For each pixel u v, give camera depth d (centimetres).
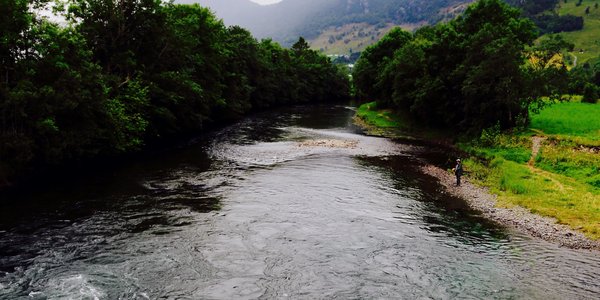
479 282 1677
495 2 5488
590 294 1606
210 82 6066
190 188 2812
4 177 2661
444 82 5559
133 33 4447
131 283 1543
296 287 1574
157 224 2128
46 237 1909
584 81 7506
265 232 2089
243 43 8938
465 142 5000
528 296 1577
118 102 3416
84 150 3117
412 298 1533
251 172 3341
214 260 1759
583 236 2178
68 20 4009
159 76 4531
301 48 14912
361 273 1712
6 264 1638
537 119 5125
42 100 2642
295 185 2994
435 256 1912
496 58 4559
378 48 9262
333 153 4269
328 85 14175
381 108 8700
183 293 1495
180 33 4928
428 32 8375
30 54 2764
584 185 3073
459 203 2736
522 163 3766
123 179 2994
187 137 5150
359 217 2386
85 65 3123
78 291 1470
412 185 3138
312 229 2162
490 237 2162
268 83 9800
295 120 7425
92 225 2078
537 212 2527
